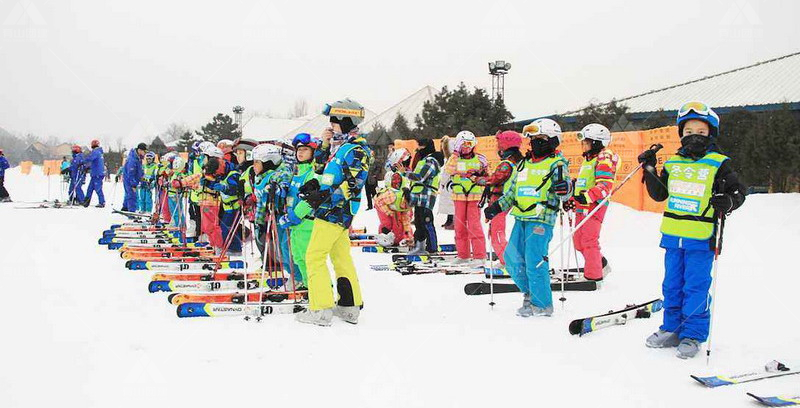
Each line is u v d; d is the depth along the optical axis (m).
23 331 4.40
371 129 26.42
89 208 16.48
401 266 7.32
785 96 17.84
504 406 3.18
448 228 11.55
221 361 3.84
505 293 5.96
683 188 4.05
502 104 22.31
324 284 4.74
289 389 3.39
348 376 3.61
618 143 11.61
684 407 3.14
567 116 21.58
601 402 3.23
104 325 4.60
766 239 8.30
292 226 5.26
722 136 16.17
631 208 11.25
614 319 4.70
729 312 4.97
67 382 3.43
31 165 41.69
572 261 7.63
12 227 11.20
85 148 17.41
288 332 4.52
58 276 6.49
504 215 7.19
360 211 15.37
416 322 4.85
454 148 7.52
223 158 8.23
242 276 6.41
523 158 5.17
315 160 5.35
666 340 4.14
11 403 3.12
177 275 6.28
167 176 11.55
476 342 4.30
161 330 4.50
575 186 6.33
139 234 10.31
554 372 3.68
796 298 5.37
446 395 3.33
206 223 8.28
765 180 15.25
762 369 3.68
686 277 4.04
